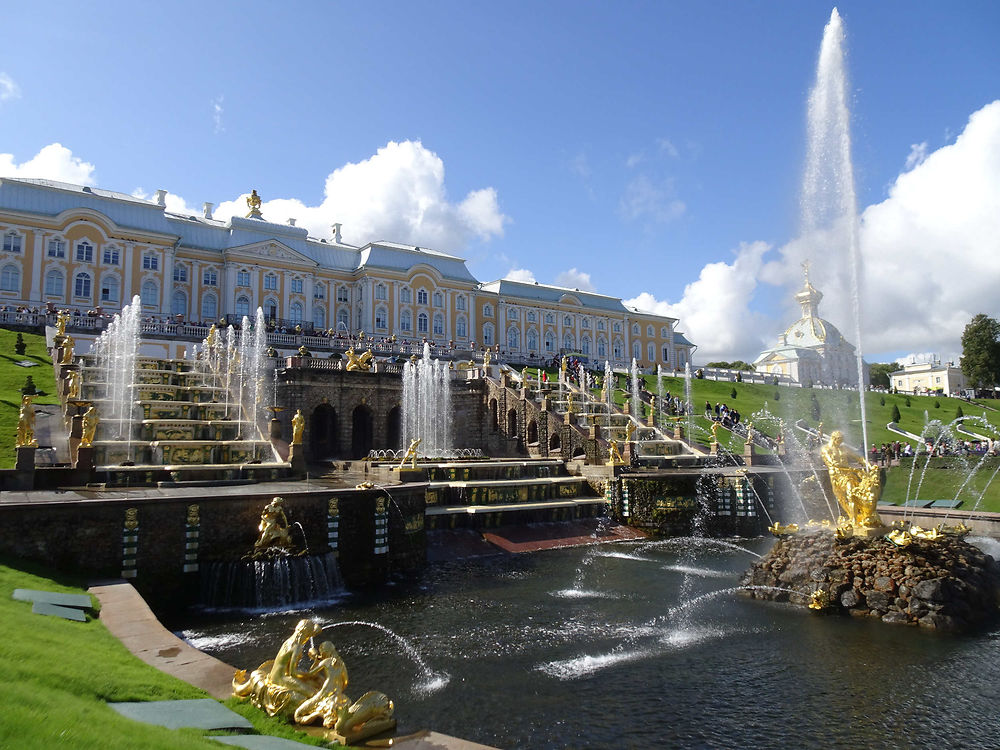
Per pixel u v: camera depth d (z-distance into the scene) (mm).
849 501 20672
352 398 43969
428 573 24172
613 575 24391
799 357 92188
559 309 105375
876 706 12805
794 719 12258
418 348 70875
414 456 26172
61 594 14281
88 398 35469
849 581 19250
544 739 11352
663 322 119188
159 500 18844
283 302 78250
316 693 9125
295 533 21016
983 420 65625
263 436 34281
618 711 12523
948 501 35625
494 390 48312
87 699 7898
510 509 30766
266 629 16922
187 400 38156
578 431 41500
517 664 14930
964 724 12062
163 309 69312
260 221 81250
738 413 59000
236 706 9219
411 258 89375
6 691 6879
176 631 16688
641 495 34344
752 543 32688
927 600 17750
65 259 64250
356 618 18281
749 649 16000
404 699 12883
